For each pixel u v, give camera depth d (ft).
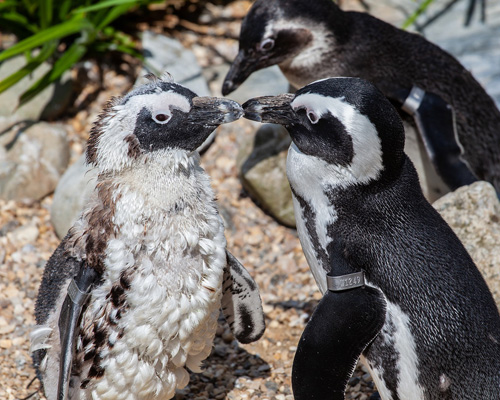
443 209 19.06
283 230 23.89
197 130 14.49
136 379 14.64
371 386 17.80
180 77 27.35
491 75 28.40
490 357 14.06
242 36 22.30
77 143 26.11
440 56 22.74
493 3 32.58
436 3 32.65
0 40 29.27
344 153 14.52
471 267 14.80
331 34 22.06
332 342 14.47
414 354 14.29
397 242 14.56
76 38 29.27
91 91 27.78
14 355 18.72
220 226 15.11
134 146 14.16
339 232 14.85
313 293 21.24
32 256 22.30
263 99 15.48
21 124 25.52
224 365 18.74
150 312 14.10
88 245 14.34
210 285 14.69
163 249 14.20
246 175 23.86
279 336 19.77
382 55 22.36
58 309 15.02
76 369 14.73
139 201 14.19
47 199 24.61
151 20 30.99
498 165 23.29
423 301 14.23
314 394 14.82
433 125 21.25
